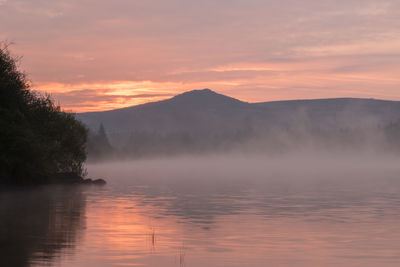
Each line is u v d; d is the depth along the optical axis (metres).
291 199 49.97
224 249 22.97
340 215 36.53
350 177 101.81
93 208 40.06
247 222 32.41
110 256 20.95
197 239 25.56
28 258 20.30
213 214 36.88
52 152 71.25
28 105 69.75
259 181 86.25
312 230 28.88
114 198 49.94
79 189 63.00
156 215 35.97
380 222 32.59
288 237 26.38
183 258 20.88
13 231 27.23
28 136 62.00
